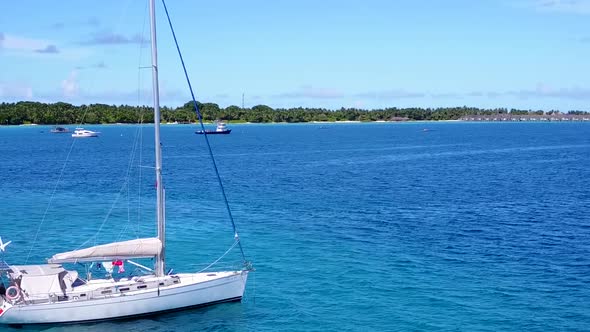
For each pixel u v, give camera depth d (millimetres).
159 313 31203
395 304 33625
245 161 134250
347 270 40062
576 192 78438
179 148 183625
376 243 47844
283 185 87188
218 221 57469
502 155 150500
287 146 194750
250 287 36594
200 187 84250
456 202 70000
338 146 194125
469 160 135125
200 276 32719
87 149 171875
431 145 198125
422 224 55812
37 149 170500
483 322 30984
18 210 63656
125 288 30500
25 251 45969
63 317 29484
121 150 168250
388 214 61438
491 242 48312
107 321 30172
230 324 30766
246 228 53875
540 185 86562
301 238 49719
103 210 63938
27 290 29516
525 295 35000
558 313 32188
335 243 47812
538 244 47594
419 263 41812
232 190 81000
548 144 198250
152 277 32281
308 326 30734
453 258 43125
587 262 42125
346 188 83625
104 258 30750
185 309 31859
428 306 33281
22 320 29047
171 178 96625
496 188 83125
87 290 30219
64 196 74250
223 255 44375
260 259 43000
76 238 50500
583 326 30438
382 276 38719
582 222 56969
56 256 29984
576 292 35531
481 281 37625
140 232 52844
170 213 62000
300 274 39250
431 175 101812
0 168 111938
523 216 60250
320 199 72375
